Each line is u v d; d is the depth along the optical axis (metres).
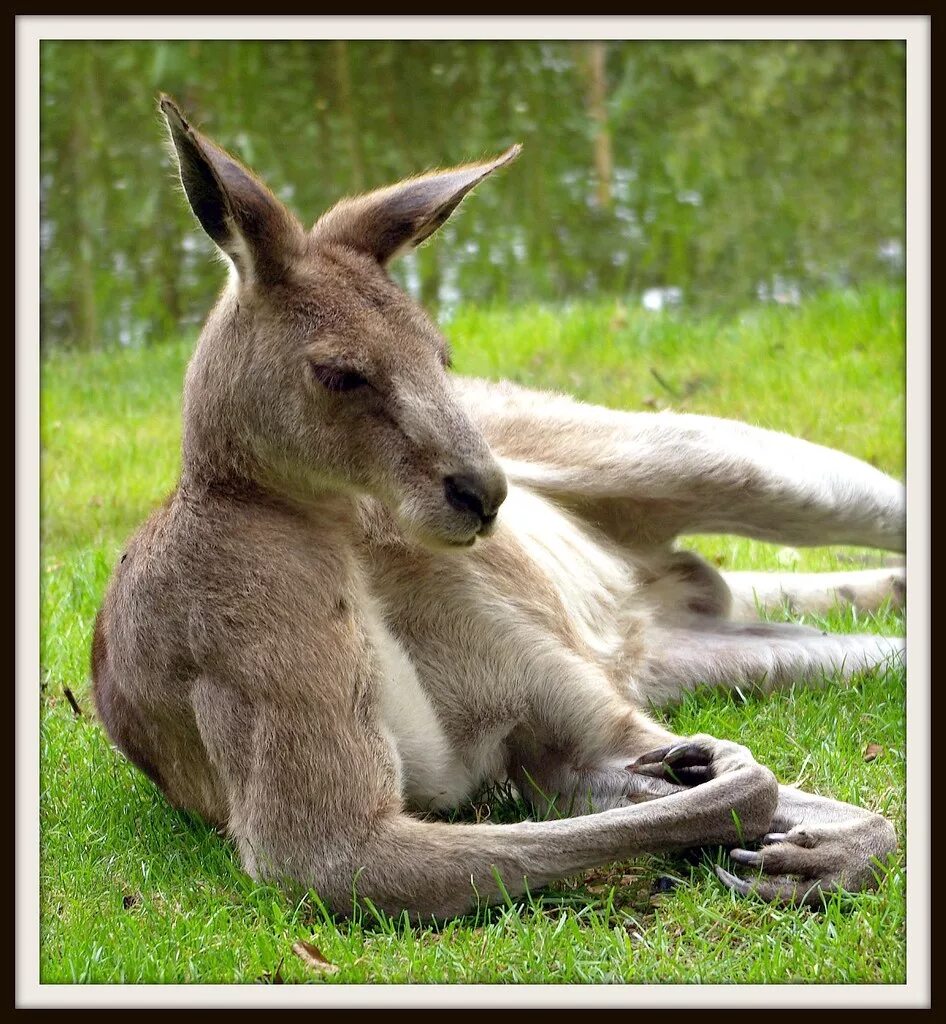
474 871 5.82
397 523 6.26
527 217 19.23
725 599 8.56
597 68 19.81
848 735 7.17
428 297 18.91
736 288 18.67
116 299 18.98
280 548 6.34
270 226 6.20
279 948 5.77
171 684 6.52
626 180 20.06
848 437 12.21
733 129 19.05
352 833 5.95
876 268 19.17
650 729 6.70
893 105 18.94
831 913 5.62
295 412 6.18
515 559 6.93
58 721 8.25
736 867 6.03
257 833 6.10
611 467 8.00
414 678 6.59
